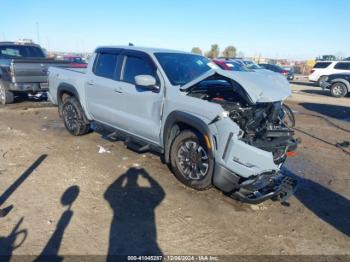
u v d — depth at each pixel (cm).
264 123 417
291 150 453
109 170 511
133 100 519
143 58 523
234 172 394
